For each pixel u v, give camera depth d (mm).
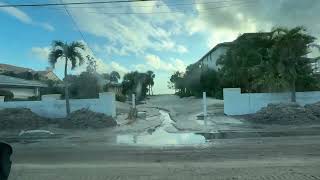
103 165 13117
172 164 12906
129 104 56594
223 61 47250
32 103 34156
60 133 26141
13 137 24375
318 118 28781
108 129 27797
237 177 10328
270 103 31984
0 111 31562
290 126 26359
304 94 33750
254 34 38219
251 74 36938
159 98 80188
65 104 33844
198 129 25844
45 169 12438
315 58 33875
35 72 75000
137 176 10906
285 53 32844
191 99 59188
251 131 23797
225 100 34312
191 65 62188
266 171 11055
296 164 12148
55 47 31641
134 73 70250
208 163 12875
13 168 12664
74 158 14938
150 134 24297
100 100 33688
